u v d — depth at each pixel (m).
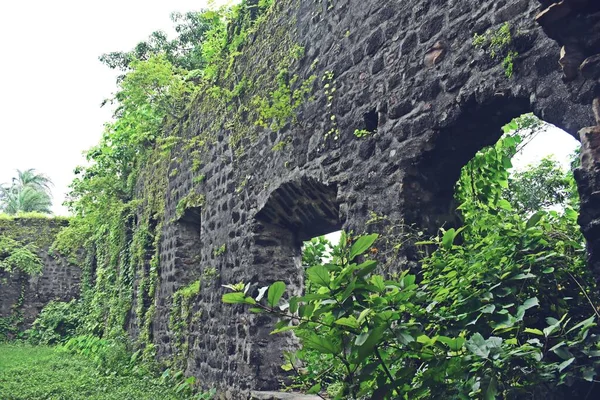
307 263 7.93
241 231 7.00
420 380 2.94
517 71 3.47
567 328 3.02
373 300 2.93
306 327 3.03
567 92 3.13
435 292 3.34
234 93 7.40
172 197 10.00
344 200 4.93
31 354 14.59
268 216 6.65
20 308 18.92
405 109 4.37
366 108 4.80
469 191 4.62
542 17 2.68
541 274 3.09
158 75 11.12
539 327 3.06
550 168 6.78
